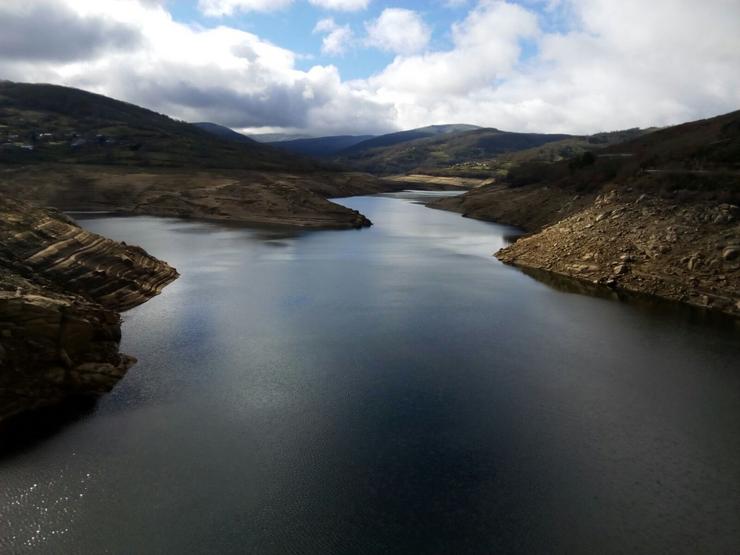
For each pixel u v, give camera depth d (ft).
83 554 54.95
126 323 125.80
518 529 59.41
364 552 55.88
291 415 83.56
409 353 110.22
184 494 64.23
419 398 90.02
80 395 87.97
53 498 63.00
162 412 83.61
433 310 140.87
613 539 58.13
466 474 69.21
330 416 83.51
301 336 119.44
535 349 113.19
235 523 59.62
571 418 84.02
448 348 113.39
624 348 113.60
